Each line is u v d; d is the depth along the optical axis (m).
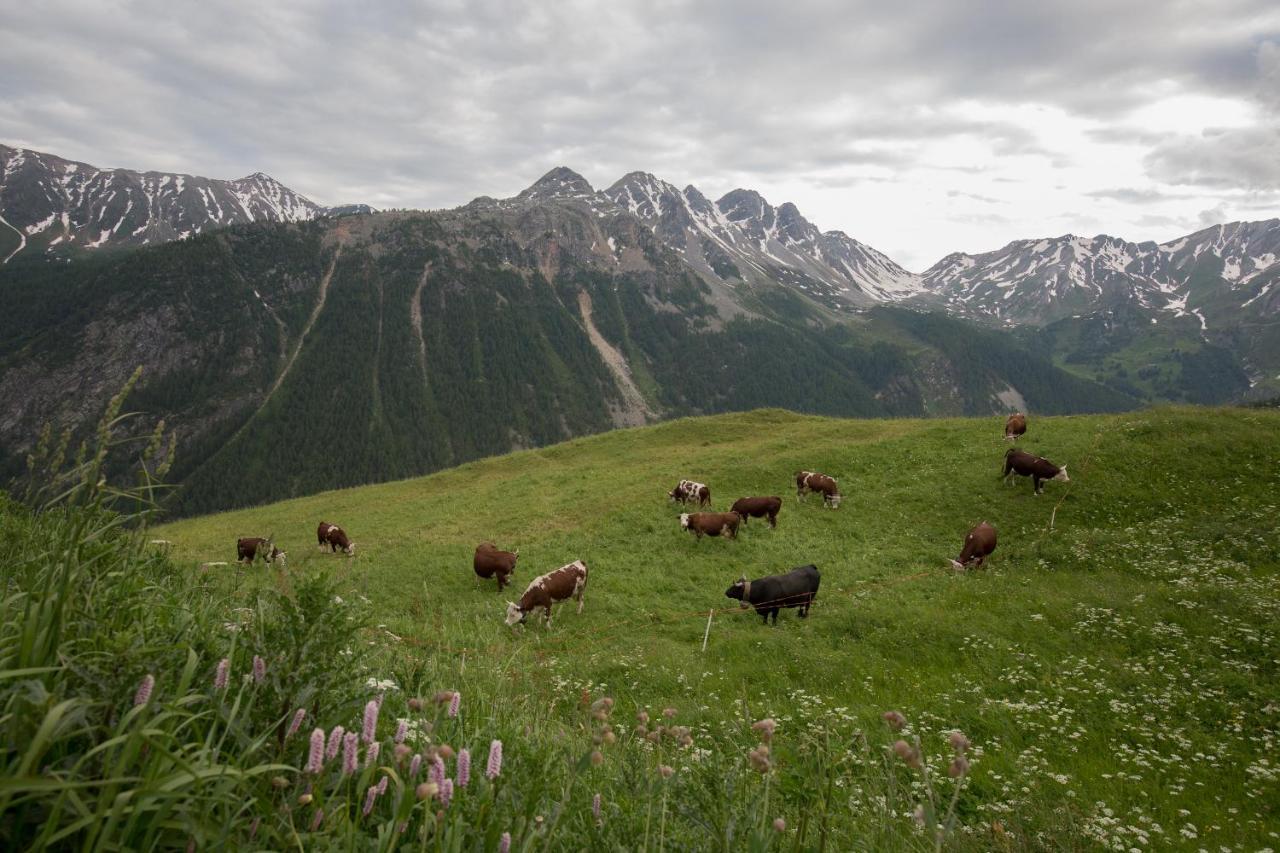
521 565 23.77
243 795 2.27
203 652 3.12
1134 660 13.98
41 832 1.58
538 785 2.91
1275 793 9.07
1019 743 10.92
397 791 2.27
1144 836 7.56
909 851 5.09
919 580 20.62
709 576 22.08
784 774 4.55
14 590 2.90
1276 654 13.40
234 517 41.69
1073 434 31.66
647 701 12.91
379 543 28.59
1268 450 26.73
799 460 34.47
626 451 47.25
